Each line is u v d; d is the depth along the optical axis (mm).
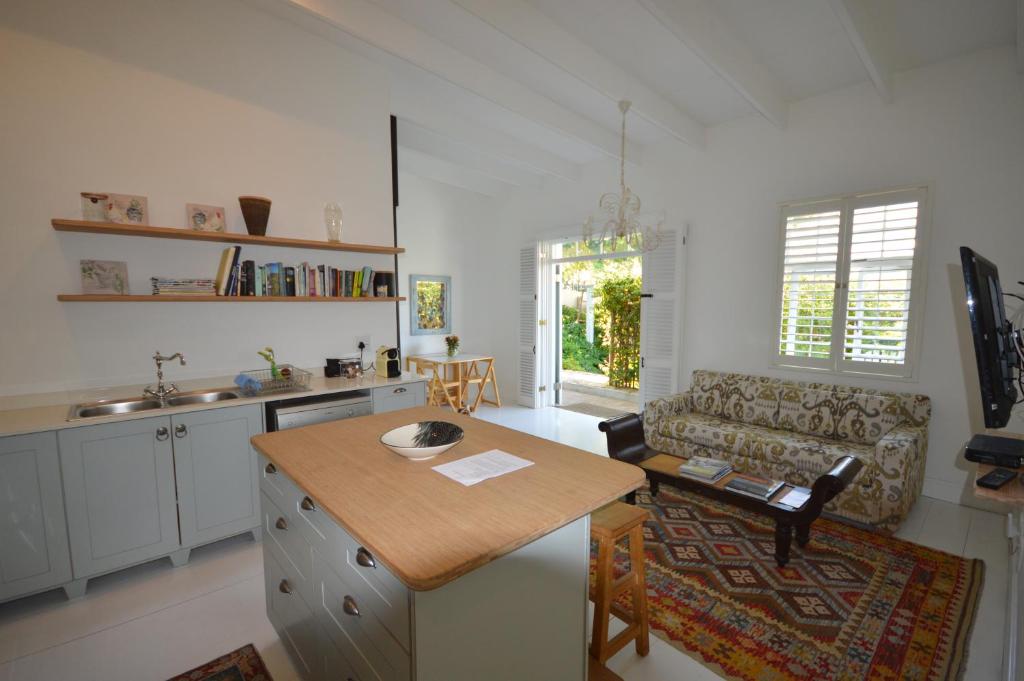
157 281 2645
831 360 3676
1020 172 2900
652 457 3096
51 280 2463
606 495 1299
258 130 3066
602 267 7539
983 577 2291
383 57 3523
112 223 2422
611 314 7203
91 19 2502
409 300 6270
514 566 1142
